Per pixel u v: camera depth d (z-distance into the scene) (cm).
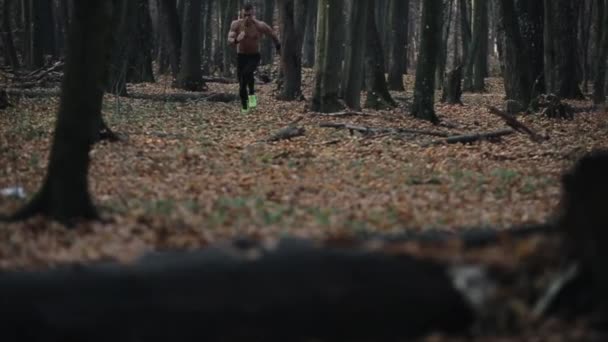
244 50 2711
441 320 713
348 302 696
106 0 1059
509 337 702
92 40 1051
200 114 2648
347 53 2894
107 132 1862
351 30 2839
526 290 732
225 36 5278
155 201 1238
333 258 731
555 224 874
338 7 2738
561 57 3934
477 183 1511
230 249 780
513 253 770
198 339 677
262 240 835
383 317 700
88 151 1064
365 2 2828
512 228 994
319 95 2786
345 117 2644
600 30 4206
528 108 3002
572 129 2606
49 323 665
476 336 707
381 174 1605
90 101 1054
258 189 1391
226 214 1123
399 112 2906
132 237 966
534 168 1728
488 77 6025
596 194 731
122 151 1756
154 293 687
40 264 806
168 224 1040
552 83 3269
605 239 716
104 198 1272
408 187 1458
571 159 1877
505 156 1892
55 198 1049
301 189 1408
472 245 841
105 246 891
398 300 703
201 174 1562
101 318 670
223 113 2723
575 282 729
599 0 4197
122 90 3066
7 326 661
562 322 713
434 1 2614
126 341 668
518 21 3156
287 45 3422
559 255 753
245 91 2731
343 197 1334
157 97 3144
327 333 694
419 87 2661
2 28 4141
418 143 2070
